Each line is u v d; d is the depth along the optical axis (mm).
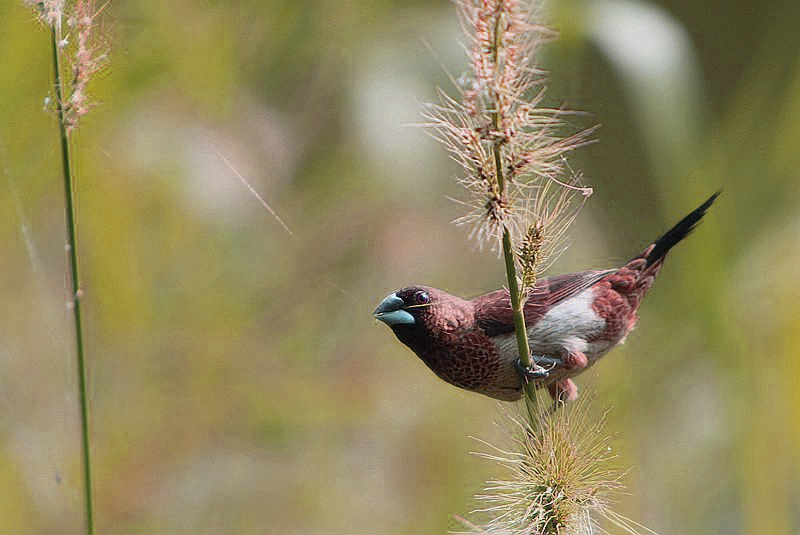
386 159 11812
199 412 10789
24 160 10305
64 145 5609
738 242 12047
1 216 10398
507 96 5184
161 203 10867
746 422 10688
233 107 11258
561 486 5590
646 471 11516
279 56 11789
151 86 10844
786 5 15250
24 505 10219
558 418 5727
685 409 12000
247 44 11547
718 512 11289
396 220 11812
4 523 10070
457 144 5363
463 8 5164
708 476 11547
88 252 10570
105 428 10523
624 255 14703
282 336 11172
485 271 12180
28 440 10336
